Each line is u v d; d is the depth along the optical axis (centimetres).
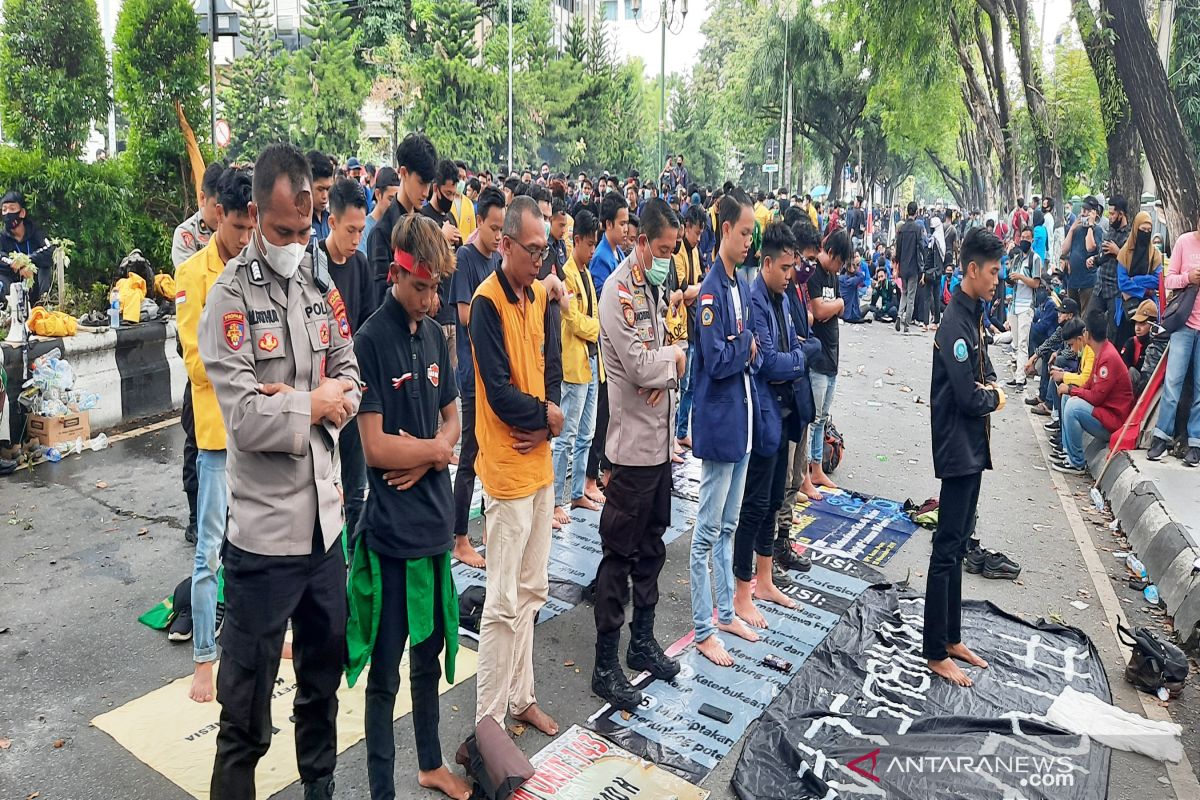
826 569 548
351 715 375
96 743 350
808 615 485
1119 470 690
